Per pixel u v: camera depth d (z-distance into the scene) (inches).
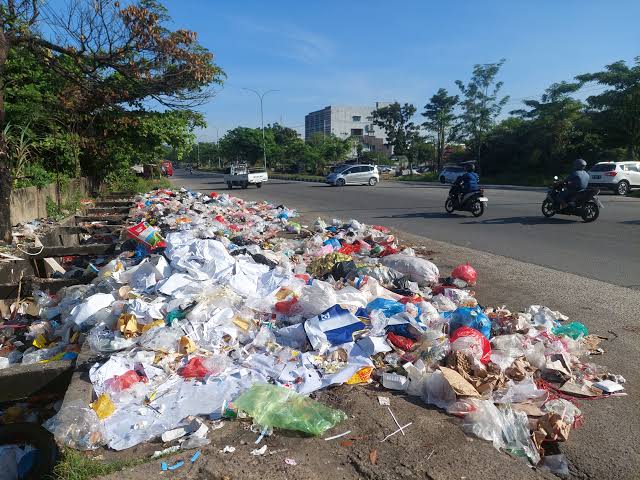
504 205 677.9
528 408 133.7
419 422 126.3
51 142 566.9
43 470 130.4
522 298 242.5
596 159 1402.6
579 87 1425.9
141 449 115.0
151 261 232.2
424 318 185.2
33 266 319.6
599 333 195.8
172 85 439.2
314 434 119.7
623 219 520.7
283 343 171.5
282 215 559.5
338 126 4010.8
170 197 702.5
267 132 2832.2
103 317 184.4
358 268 254.2
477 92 1672.0
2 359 180.2
